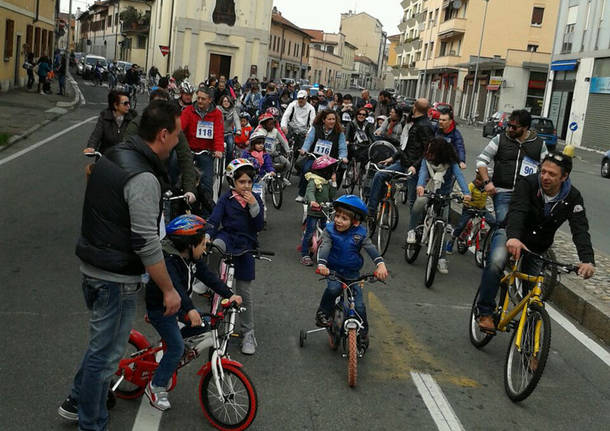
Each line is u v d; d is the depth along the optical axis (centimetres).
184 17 4866
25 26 3456
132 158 341
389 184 910
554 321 670
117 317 351
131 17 7756
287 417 427
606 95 3506
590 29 3734
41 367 469
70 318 566
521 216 511
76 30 13250
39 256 738
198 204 834
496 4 6009
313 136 925
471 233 888
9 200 1002
